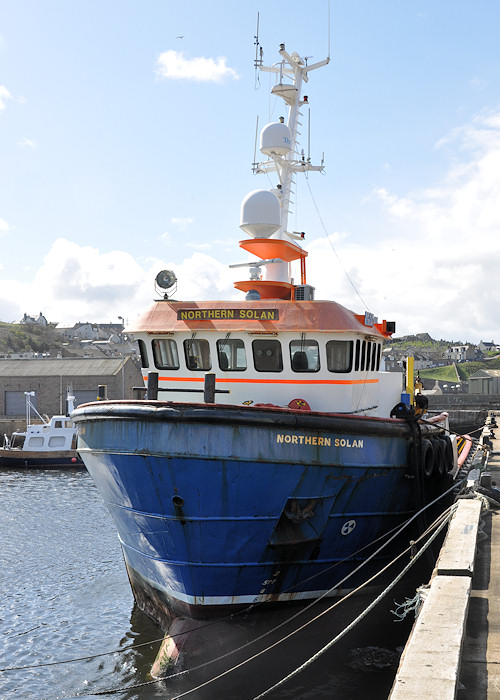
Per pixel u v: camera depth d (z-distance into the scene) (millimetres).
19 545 21766
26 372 64938
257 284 13484
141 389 12805
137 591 13070
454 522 10047
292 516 10414
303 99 18000
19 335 146625
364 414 12945
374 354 13336
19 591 16797
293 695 10078
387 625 12516
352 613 11852
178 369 12656
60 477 39781
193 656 10617
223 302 12344
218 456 9672
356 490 11016
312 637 11305
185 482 9820
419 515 12305
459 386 92250
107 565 19250
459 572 7645
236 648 10711
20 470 43344
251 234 14039
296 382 12086
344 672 10781
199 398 12484
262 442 9875
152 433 9859
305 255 15203
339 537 11195
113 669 11930
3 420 58062
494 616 7055
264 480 9961
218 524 10031
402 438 11883
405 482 12062
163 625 12102
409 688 4906
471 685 5570
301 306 11961
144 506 10383
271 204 13922
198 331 12180
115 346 145875
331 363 12000
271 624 10977
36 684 11477
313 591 11242
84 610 15273
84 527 24672
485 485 13094
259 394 12211
